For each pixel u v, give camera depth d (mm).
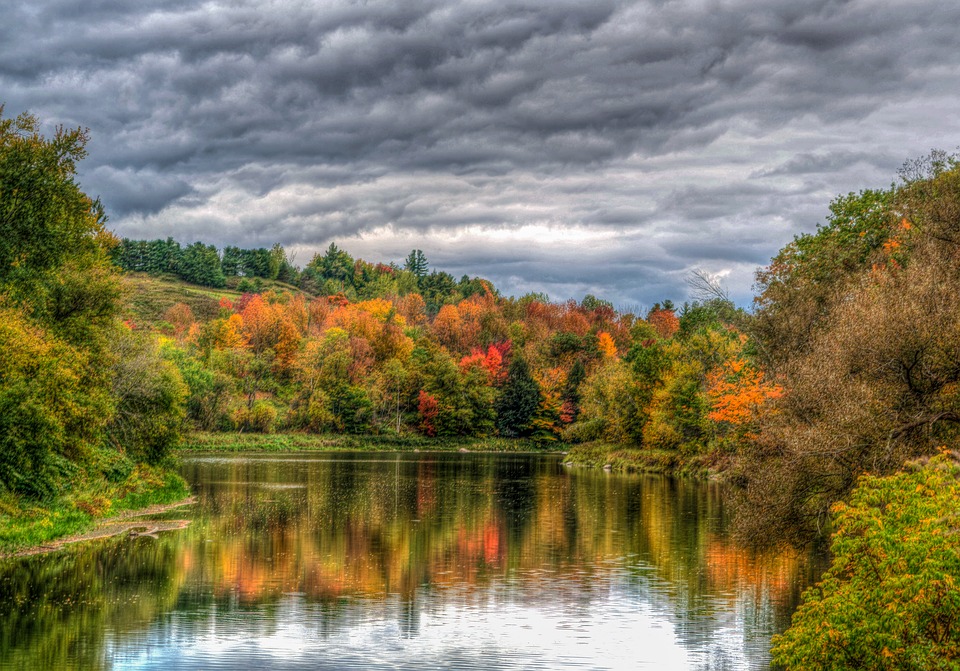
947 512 13805
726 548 35031
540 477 73875
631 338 182250
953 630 12930
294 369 140875
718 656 20656
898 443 22031
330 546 35094
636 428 92125
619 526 41344
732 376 56844
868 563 14609
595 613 24578
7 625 22484
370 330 163500
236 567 30438
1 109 39875
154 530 38281
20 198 39938
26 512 35219
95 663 19562
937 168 34531
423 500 53375
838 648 13422
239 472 74875
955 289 23484
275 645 21172
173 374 55156
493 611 24703
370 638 21938
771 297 35344
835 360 24000
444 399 136625
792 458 23062
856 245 37969
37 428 36125
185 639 21562
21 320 37844
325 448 123375
